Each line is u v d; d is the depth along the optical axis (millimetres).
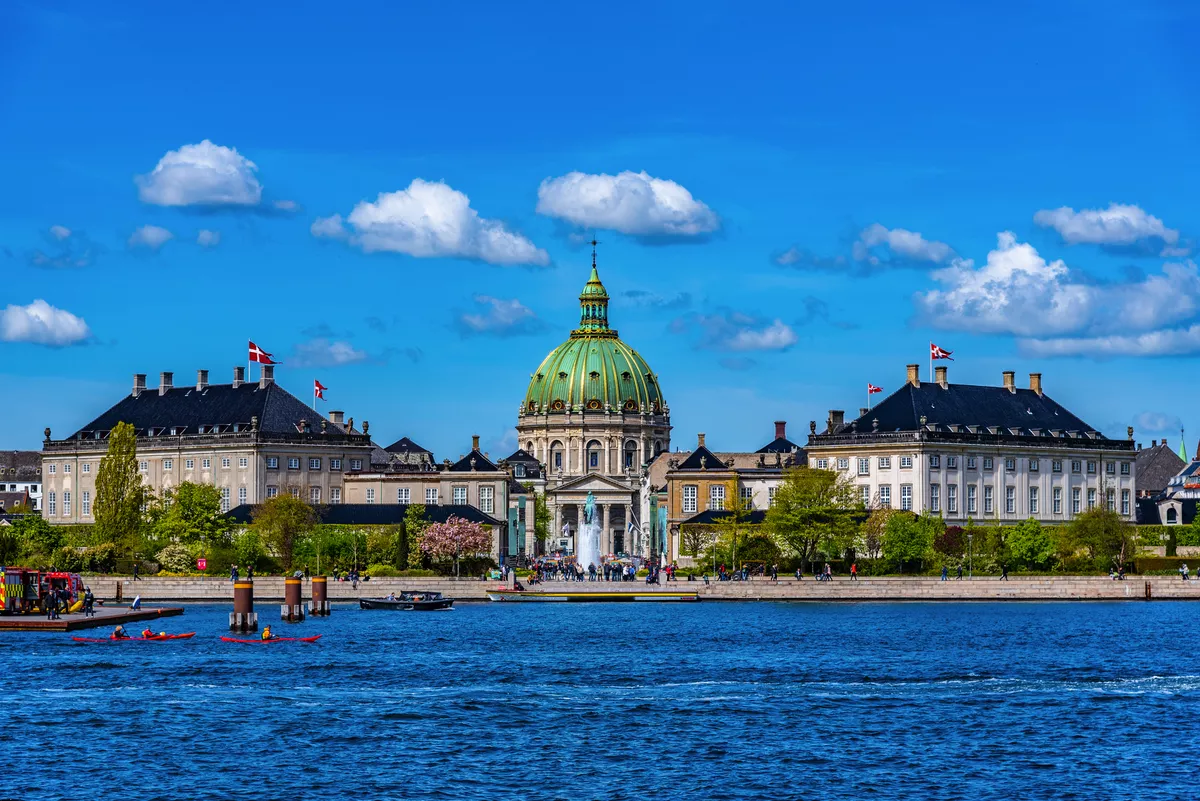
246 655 163000
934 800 102312
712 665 157625
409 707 130750
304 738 118188
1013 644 178375
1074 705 132500
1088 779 107062
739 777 107500
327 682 144125
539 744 116938
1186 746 116375
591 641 180125
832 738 119188
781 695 137875
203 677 146250
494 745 116500
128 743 115812
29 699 132750
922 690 140750
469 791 103875
